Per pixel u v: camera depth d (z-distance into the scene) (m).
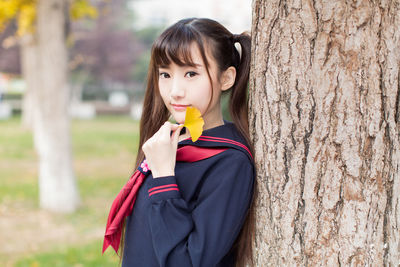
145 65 41.69
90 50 33.12
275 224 1.29
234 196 1.23
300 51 1.22
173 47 1.25
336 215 1.20
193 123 1.21
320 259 1.22
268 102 1.29
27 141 14.16
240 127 1.39
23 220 6.05
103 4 31.28
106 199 7.43
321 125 1.21
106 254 4.62
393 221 1.18
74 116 26.77
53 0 5.98
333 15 1.17
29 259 4.48
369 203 1.17
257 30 1.33
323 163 1.21
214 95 1.33
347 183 1.19
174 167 1.32
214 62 1.30
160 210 1.20
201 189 1.25
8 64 28.94
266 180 1.31
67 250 4.78
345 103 1.18
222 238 1.18
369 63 1.15
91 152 12.59
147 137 1.56
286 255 1.27
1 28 8.64
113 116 28.58
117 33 34.84
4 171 9.53
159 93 1.50
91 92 38.72
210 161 1.27
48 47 6.07
